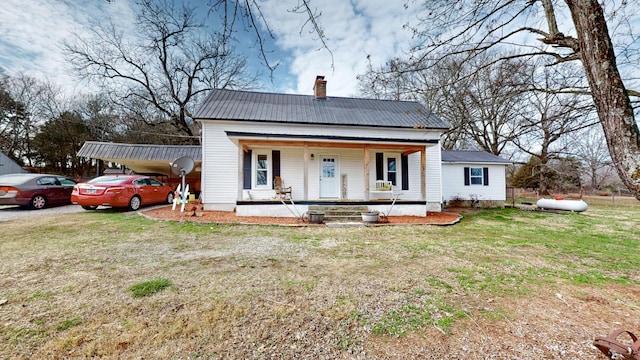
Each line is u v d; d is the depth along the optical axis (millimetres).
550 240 6840
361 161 12328
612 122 1799
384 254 5336
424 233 7641
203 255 5078
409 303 3211
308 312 2949
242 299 3230
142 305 3037
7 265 4309
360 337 2510
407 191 12609
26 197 10000
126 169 18000
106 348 2277
